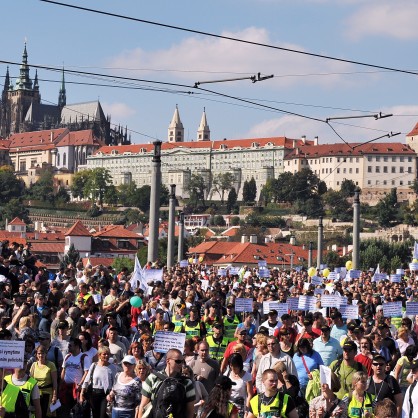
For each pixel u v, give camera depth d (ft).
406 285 309.63
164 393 93.35
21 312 142.92
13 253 256.52
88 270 221.87
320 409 106.42
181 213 463.42
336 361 123.44
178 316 170.40
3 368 106.42
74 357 136.36
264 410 97.25
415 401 107.14
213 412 91.30
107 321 156.04
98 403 128.16
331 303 191.21
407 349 128.67
